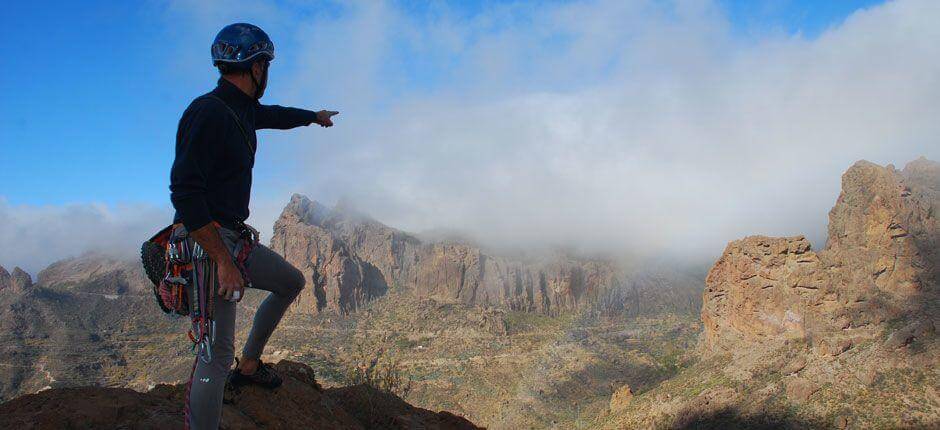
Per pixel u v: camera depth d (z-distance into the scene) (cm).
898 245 8662
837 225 9756
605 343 18488
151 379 18288
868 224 9119
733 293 10044
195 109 462
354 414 914
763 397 7638
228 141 471
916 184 9438
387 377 1108
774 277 9412
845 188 9975
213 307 471
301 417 724
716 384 8719
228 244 489
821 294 8706
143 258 486
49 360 18988
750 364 8712
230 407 668
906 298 8188
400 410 1008
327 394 942
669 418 8550
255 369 702
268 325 639
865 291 8362
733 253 10319
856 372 7062
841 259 9006
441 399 15438
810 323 8556
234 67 498
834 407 6775
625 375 14750
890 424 6109
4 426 511
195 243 470
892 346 7081
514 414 13038
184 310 480
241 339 12512
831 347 7662
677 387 9562
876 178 9512
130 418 580
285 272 580
